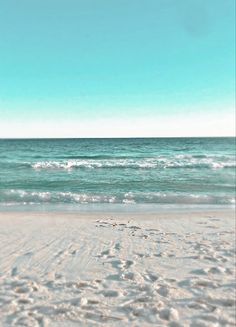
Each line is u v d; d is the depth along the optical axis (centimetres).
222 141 8850
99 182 1870
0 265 542
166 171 2345
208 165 2584
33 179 1988
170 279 473
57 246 668
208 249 636
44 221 952
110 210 1179
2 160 3388
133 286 449
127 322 352
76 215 1067
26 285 451
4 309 380
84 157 3819
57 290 436
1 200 1380
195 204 1302
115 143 8144
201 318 358
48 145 7362
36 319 358
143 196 1460
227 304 392
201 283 456
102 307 386
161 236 762
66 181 1909
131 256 594
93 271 512
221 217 1029
